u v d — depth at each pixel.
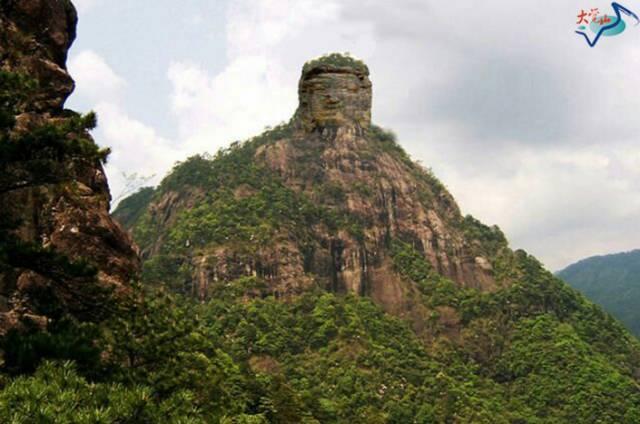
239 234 161.62
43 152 26.69
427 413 121.06
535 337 162.12
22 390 18.56
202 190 184.88
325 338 138.38
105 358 32.62
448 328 165.00
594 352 160.50
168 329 36.62
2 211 32.62
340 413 110.19
